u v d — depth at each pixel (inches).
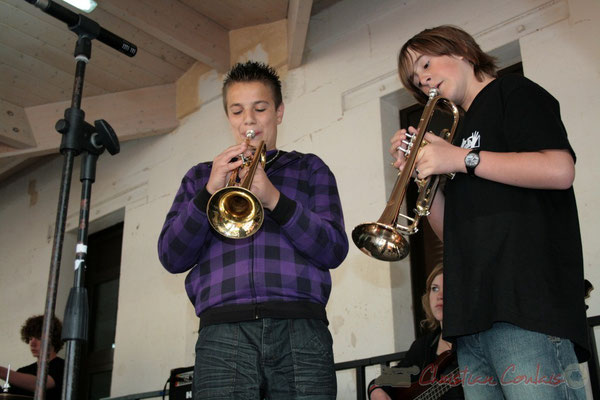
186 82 213.6
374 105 160.2
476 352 58.4
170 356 186.9
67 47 193.0
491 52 142.5
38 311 240.5
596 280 112.0
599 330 106.7
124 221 222.8
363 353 142.3
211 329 64.6
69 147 74.8
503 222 56.6
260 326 63.5
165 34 181.6
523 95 60.2
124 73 207.6
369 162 156.2
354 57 168.7
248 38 193.0
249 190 64.7
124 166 228.1
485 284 55.2
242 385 61.6
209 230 69.9
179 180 205.6
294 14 160.9
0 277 264.8
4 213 276.8
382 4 167.8
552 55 130.6
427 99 75.6
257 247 67.3
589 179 117.7
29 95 208.5
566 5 132.7
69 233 245.4
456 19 150.3
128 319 204.1
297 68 180.5
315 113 171.6
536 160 55.8
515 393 52.3
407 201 157.4
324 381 63.4
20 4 176.6
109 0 168.7
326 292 69.0
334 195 74.9
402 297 145.2
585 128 121.2
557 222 56.6
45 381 65.1
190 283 70.6
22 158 221.5
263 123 78.6
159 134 219.3
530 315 52.2
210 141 199.6
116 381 199.9
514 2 140.8
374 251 66.7
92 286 243.1
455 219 60.8
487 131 61.5
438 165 59.4
